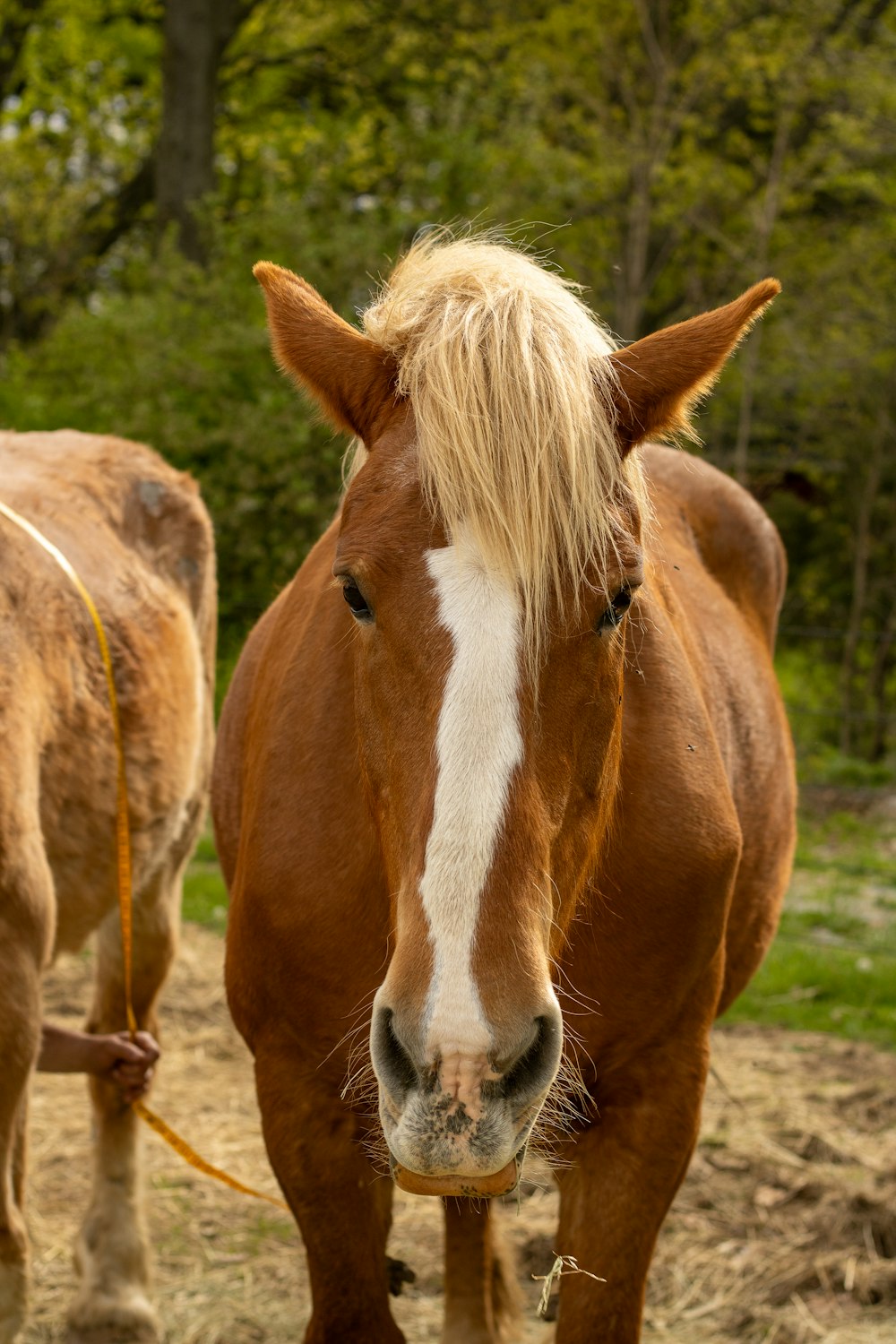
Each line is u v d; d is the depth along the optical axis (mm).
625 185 12672
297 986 2240
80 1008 5195
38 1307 3271
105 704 3164
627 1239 2225
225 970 2562
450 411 1737
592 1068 2209
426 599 1710
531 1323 3254
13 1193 2729
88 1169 3934
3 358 11164
